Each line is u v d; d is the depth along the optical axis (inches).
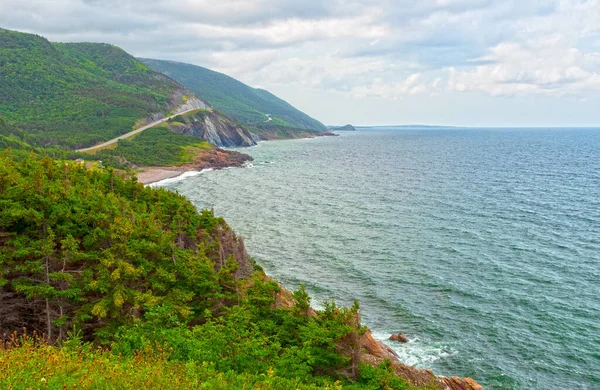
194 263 1672.0
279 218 4281.5
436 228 3823.8
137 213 1941.4
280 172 7790.4
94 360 897.5
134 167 7317.9
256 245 3412.9
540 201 4901.6
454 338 2059.5
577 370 1813.5
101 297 1440.7
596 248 3206.2
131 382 789.9
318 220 4190.5
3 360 771.4
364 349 1740.9
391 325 2186.3
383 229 3833.7
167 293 1519.4
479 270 2827.3
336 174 7509.8
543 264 2906.0
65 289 1353.3
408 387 1400.1
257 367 1086.4
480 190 5674.2
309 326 1385.3
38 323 1387.8
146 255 1610.5
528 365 1852.9
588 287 2539.4
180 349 1055.0
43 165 2118.6
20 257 1336.1
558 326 2132.1
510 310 2295.8
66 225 1493.6
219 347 1099.9
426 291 2549.2
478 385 1654.8
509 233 3622.0
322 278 2758.4
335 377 1315.2
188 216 2156.7
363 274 2807.6
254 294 1542.8
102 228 1571.1
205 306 1561.3
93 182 2331.4
